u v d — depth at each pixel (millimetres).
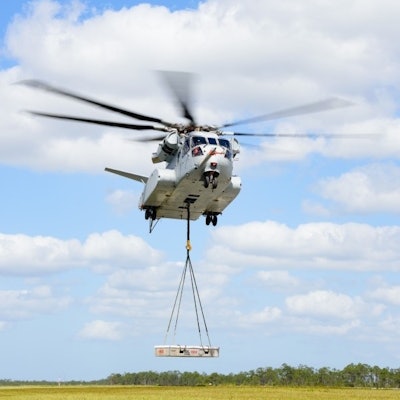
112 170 58531
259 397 45125
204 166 50938
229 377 144625
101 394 49688
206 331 52656
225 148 51438
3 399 45312
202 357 52000
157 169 54344
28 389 66750
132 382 160875
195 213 59062
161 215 59656
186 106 52375
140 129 53906
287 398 44812
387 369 125375
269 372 132625
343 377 126562
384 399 46406
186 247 54844
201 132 52406
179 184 53062
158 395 47094
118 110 50531
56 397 46594
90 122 51344
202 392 52094
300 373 129875
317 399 44344
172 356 51625
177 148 53906
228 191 54750
